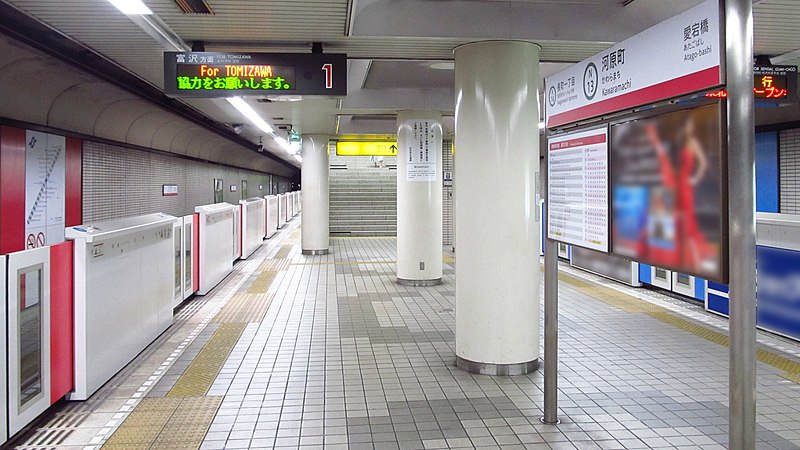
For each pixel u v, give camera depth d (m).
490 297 5.65
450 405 4.82
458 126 5.87
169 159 15.31
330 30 5.32
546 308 4.43
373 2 5.41
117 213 11.49
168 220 7.56
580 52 6.04
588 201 3.89
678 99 2.93
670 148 2.99
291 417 4.56
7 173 7.25
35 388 4.31
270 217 22.31
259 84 5.62
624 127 3.45
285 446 4.03
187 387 5.29
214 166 21.09
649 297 9.93
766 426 4.39
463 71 5.77
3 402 3.86
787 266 7.14
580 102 3.99
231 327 7.69
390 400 4.94
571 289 10.73
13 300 3.96
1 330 3.84
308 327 7.70
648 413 4.63
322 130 15.30
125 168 11.97
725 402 4.88
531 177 5.68
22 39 5.68
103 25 5.22
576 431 4.27
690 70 2.81
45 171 8.31
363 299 9.75
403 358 6.23
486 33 5.49
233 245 13.40
